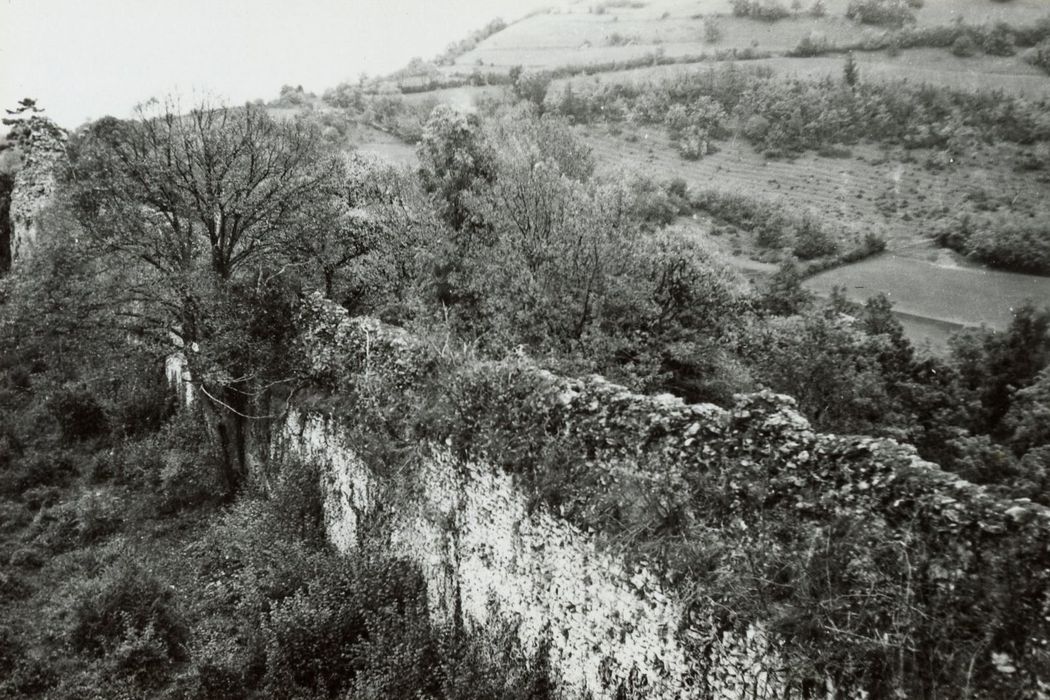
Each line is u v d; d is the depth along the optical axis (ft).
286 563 43.91
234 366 57.82
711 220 205.77
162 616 41.75
